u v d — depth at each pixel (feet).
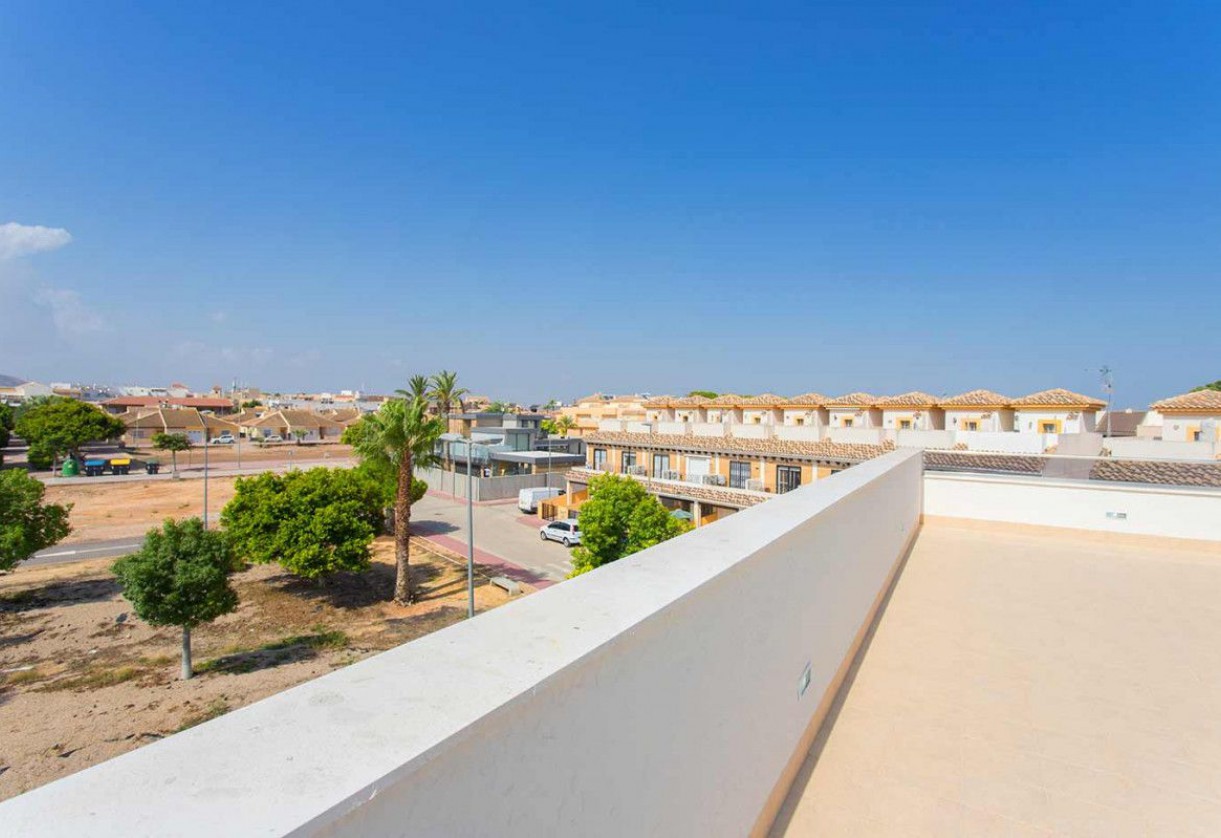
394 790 2.89
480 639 4.48
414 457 73.46
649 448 98.58
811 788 9.83
